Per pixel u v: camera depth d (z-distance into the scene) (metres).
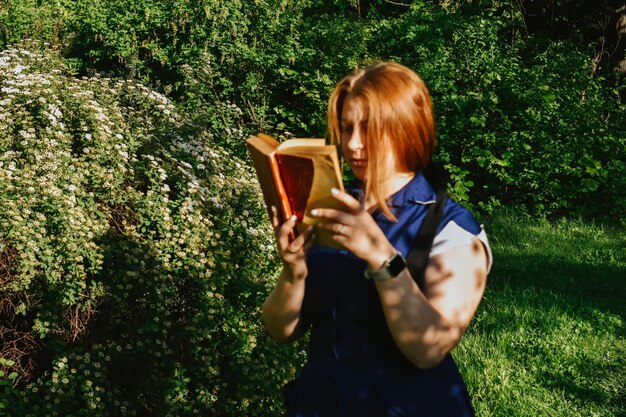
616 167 10.27
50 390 3.48
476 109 9.77
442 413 1.67
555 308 6.42
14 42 9.55
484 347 5.48
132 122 5.49
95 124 4.74
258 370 4.09
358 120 1.68
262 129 8.16
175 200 4.84
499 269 7.75
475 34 10.20
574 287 7.30
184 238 4.31
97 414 3.52
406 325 1.54
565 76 11.00
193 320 4.01
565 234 9.19
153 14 9.33
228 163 5.98
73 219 3.89
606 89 11.95
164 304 3.95
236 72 9.24
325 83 9.20
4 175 3.95
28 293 3.78
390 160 1.71
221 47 9.02
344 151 1.74
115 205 4.47
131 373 3.91
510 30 13.45
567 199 10.37
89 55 9.74
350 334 1.71
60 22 10.05
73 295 3.79
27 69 5.61
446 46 10.33
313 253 1.80
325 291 1.75
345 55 9.73
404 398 1.66
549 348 5.53
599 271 7.76
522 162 9.97
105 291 3.87
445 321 1.58
